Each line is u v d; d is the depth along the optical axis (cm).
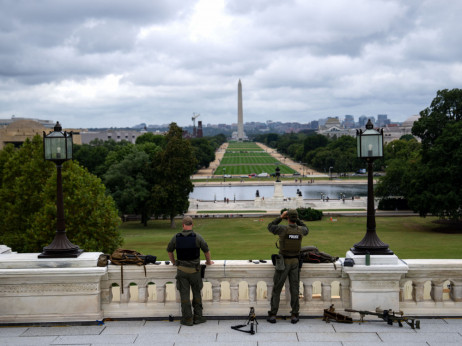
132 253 1348
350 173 19662
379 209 9631
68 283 1295
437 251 4712
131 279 1332
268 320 1288
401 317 1240
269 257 4472
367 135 1296
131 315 1324
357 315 1302
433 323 1274
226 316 1327
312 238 6119
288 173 19875
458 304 1328
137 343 1163
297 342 1160
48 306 1297
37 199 4678
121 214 8931
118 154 9712
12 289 1295
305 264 1330
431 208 6875
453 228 7238
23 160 5019
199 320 1288
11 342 1177
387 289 1299
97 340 1184
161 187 8075
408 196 7306
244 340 1173
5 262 1296
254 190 15038
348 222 8175
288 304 1334
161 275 1330
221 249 5144
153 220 9388
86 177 4672
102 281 1330
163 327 1266
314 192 14162
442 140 6962
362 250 1329
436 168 6844
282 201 10662
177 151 8125
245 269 1328
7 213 4744
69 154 1337
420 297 1338
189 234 1266
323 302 1338
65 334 1226
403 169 9294
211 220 8956
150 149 9750
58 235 1345
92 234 4231
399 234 6569
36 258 1312
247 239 6125
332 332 1218
